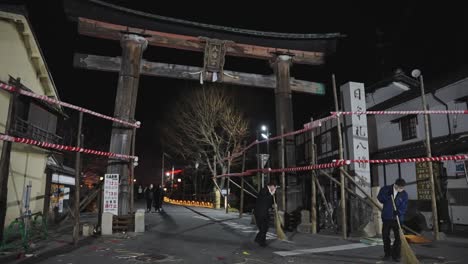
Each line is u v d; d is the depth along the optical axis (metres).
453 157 10.01
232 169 35.41
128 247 9.47
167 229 13.66
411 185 15.37
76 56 12.91
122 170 12.46
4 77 10.81
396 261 7.88
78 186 9.87
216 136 31.02
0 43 10.70
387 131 17.66
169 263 7.58
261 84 15.19
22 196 11.98
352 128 12.36
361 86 12.77
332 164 11.54
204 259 8.08
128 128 12.69
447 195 13.57
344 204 11.46
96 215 21.94
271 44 15.26
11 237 10.46
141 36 13.62
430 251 8.85
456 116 13.66
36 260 7.62
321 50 15.80
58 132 15.62
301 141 26.36
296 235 12.37
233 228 14.34
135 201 49.12
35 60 12.90
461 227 12.92
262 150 32.69
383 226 8.14
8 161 8.19
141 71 13.58
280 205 14.51
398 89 17.12
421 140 15.34
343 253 8.89
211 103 30.89
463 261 7.68
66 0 12.59
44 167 14.15
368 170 12.27
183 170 47.44
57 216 15.91
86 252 8.63
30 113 12.56
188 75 14.20
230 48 14.94
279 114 15.08
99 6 12.90
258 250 9.34
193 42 14.41
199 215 21.59
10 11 10.88
